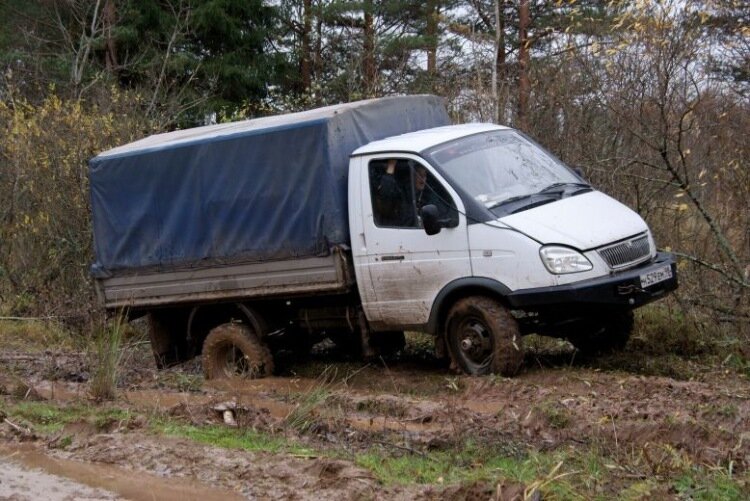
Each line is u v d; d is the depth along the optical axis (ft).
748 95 37.78
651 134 37.19
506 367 28.66
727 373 29.22
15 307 50.88
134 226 36.32
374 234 30.83
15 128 52.54
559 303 27.73
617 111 38.06
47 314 49.03
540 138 44.75
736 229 33.76
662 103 32.96
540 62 49.93
